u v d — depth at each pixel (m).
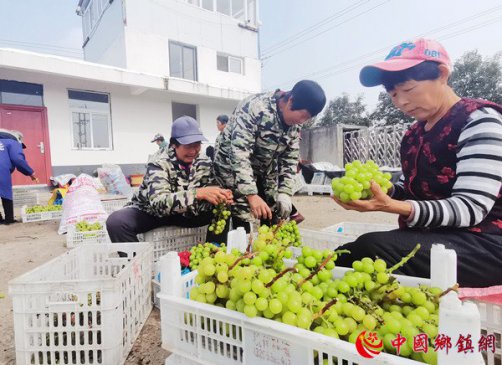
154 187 2.65
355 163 1.53
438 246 1.34
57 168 9.84
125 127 11.12
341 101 28.22
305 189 10.34
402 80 1.53
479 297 1.35
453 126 1.55
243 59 14.62
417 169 1.74
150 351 1.85
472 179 1.42
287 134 2.89
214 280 1.32
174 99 12.21
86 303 1.60
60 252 4.07
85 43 16.16
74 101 10.18
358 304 1.22
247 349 1.14
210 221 3.01
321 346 0.99
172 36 12.41
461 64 19.25
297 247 2.36
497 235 1.51
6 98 9.03
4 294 2.70
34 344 1.61
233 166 2.68
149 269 2.30
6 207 6.01
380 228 3.07
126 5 11.28
